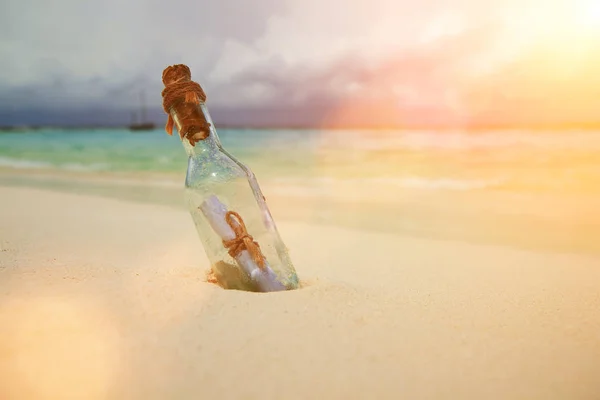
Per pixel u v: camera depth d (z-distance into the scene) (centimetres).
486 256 103
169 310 45
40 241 96
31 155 386
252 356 39
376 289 60
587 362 42
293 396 35
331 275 84
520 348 44
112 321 43
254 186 52
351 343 42
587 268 92
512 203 175
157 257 89
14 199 174
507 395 37
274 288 52
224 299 48
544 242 121
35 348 38
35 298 47
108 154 389
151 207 164
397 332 45
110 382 35
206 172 50
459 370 39
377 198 192
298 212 164
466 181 224
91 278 53
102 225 126
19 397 33
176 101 50
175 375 36
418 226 142
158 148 421
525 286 76
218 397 34
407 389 36
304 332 43
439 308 53
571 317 54
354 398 35
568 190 196
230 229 50
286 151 361
